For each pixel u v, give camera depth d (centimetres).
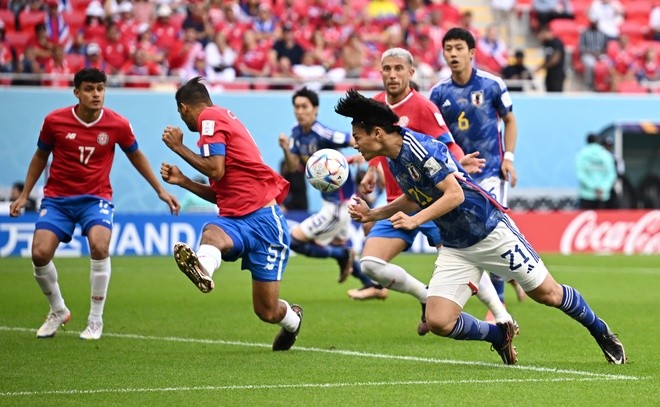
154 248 5278
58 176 2423
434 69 6431
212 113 2119
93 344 2355
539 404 1638
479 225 1903
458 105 2723
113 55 5831
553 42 6272
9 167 5484
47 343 2366
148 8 6097
